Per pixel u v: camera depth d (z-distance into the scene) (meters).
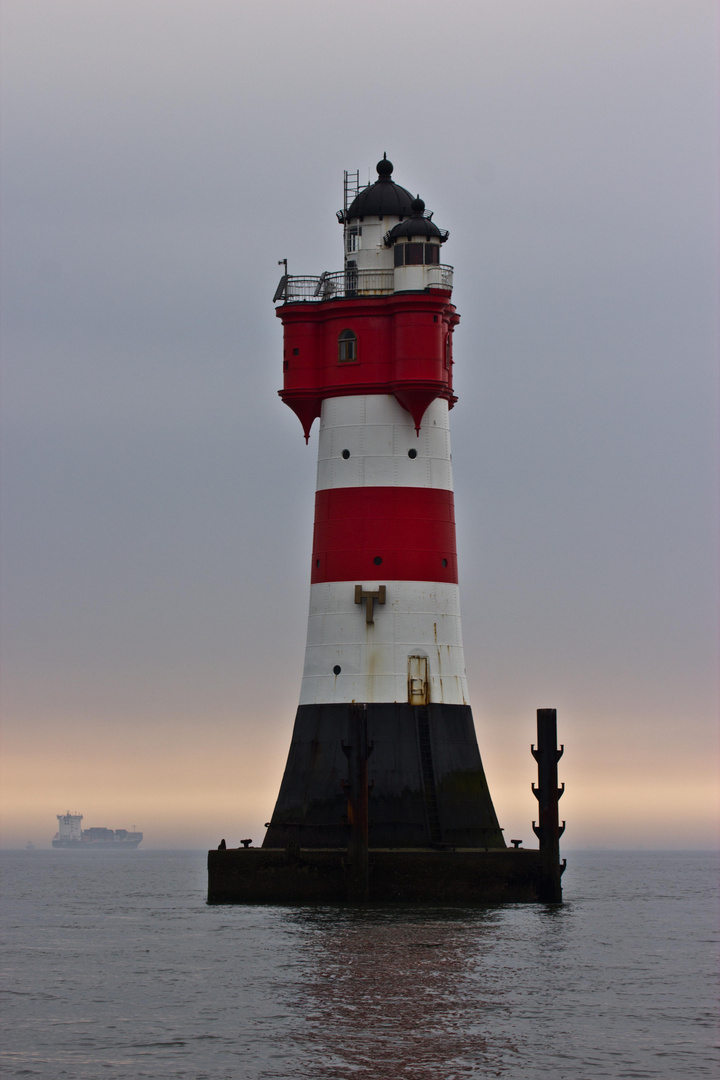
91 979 51.91
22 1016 46.06
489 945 56.12
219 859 65.56
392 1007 46.22
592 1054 41.50
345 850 64.44
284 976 50.53
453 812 66.56
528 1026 44.34
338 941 56.28
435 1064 40.31
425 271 68.69
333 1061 40.53
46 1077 39.28
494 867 63.97
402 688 67.38
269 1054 41.16
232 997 47.72
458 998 47.53
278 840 67.31
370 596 67.75
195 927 61.75
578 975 52.22
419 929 58.56
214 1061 40.59
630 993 49.75
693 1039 43.47
